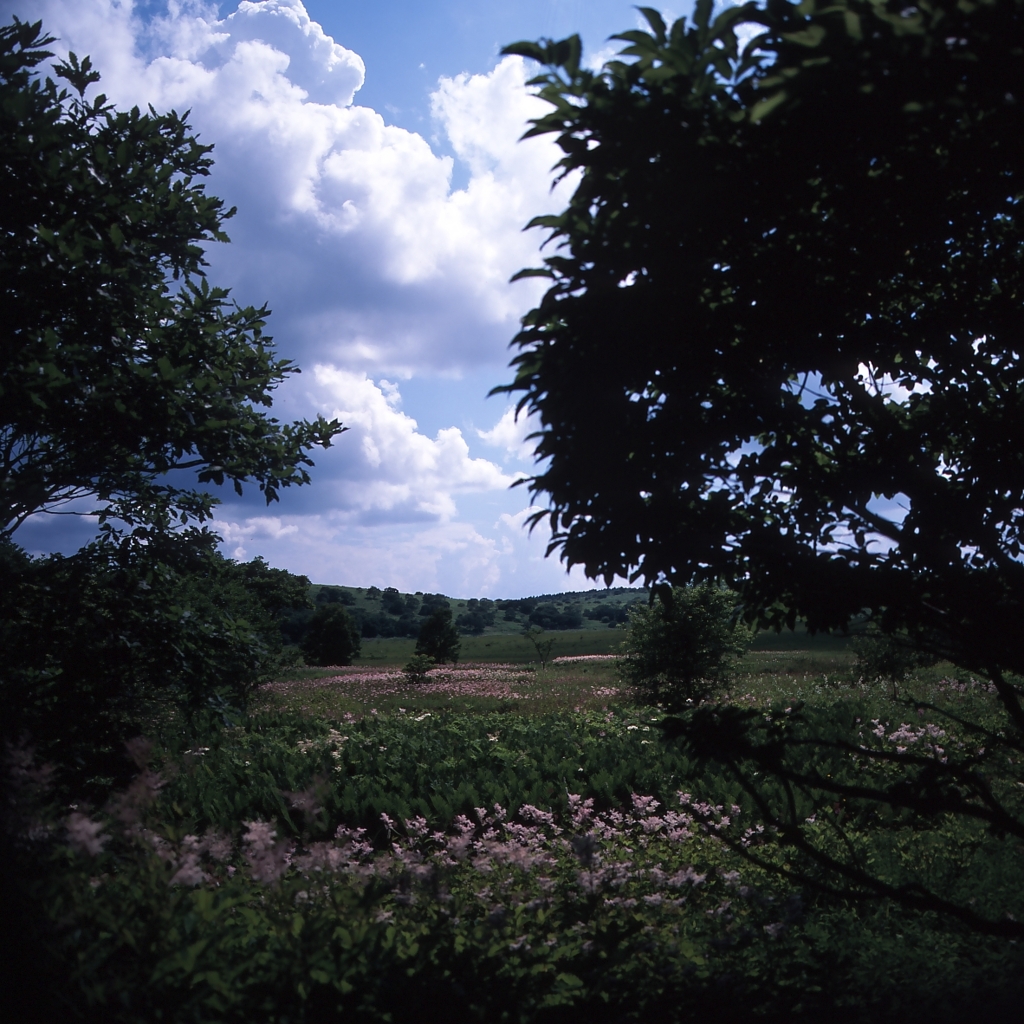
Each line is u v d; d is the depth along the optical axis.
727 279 3.12
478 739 12.80
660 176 2.82
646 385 3.34
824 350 3.37
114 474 6.19
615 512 3.40
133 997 2.66
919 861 6.09
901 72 2.34
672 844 6.82
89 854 3.26
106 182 5.68
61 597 5.80
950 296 3.65
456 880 4.82
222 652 6.62
